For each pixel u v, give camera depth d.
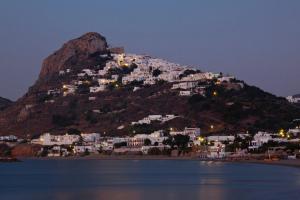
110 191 181.88
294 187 186.12
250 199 154.62
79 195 170.88
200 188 187.38
